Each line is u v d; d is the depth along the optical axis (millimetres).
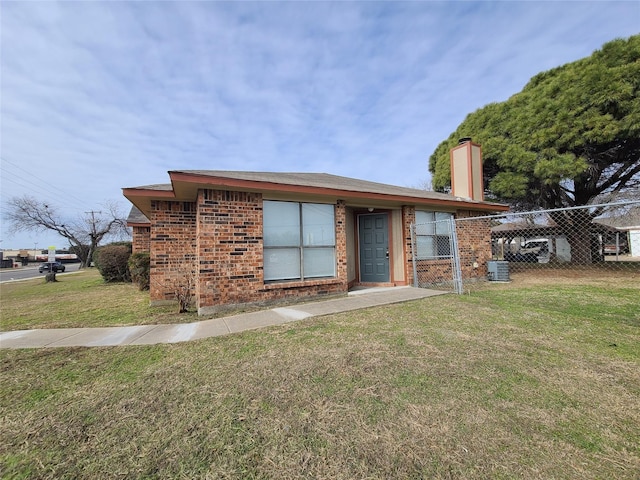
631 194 13078
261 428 2113
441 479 1611
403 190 10234
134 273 10820
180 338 4293
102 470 1762
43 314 6504
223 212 6070
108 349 3902
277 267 6723
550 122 11992
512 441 1912
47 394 2703
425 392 2547
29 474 1747
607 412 2223
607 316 4980
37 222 33375
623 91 10133
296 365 3162
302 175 10273
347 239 8742
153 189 7020
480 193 11164
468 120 16438
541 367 3000
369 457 1795
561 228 15781
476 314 5180
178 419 2256
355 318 5039
